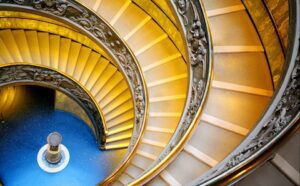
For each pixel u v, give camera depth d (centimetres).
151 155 668
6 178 902
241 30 525
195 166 468
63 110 1060
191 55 544
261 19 498
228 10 539
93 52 959
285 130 256
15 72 891
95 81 930
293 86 293
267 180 292
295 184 282
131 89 809
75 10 758
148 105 691
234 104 488
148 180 457
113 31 754
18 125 1001
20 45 900
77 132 1030
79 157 975
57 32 930
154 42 770
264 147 262
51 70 905
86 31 805
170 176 466
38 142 984
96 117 984
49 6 757
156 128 689
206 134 479
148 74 740
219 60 510
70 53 938
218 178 279
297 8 308
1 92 1004
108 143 956
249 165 265
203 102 478
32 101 1056
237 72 503
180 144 467
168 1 564
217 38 523
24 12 773
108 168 959
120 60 812
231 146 468
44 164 943
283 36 441
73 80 914
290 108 281
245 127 473
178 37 737
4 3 739
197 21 508
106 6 784
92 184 934
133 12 791
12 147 957
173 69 746
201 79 514
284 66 323
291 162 285
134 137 748
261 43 514
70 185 929
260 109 480
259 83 493
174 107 706
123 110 934
